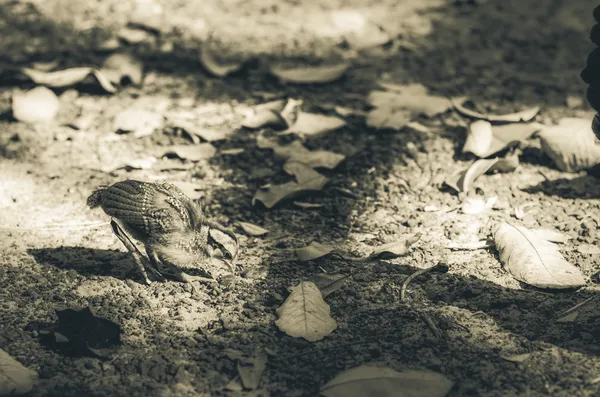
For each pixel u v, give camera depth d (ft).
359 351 22.54
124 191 24.54
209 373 21.83
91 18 45.03
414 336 23.18
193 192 30.35
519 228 27.25
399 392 20.74
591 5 48.01
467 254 27.14
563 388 21.20
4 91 37.96
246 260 26.81
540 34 44.70
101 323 22.57
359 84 39.58
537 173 32.07
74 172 31.91
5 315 23.99
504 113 36.83
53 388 21.16
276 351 22.63
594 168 31.35
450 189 31.01
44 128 34.96
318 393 21.03
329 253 27.14
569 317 23.85
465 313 24.23
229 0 47.39
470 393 21.03
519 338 23.09
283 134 34.88
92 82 37.99
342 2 47.85
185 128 34.58
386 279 25.88
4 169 31.91
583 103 37.65
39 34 43.29
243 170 32.42
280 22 45.24
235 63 40.70
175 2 47.01
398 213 29.58
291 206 30.07
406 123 35.37
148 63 41.01
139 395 21.01
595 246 27.32
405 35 44.45
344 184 31.40
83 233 28.19
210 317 24.07
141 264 24.94
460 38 44.24
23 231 28.14
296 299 24.02
